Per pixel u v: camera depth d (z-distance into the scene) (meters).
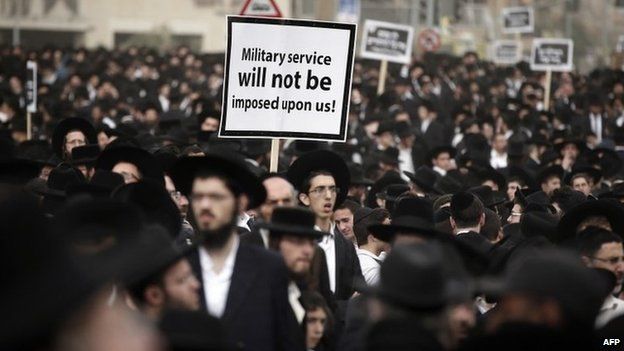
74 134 26.36
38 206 5.40
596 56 113.88
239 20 19.36
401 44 53.69
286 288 12.30
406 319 8.31
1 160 15.09
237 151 28.36
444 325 8.59
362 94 58.16
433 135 47.59
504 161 41.00
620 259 13.64
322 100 19.62
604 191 25.94
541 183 28.78
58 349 5.25
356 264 16.95
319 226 17.17
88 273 5.35
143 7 126.12
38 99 52.06
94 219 10.36
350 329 13.09
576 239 13.99
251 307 11.97
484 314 12.43
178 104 50.59
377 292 8.41
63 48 81.06
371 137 45.25
